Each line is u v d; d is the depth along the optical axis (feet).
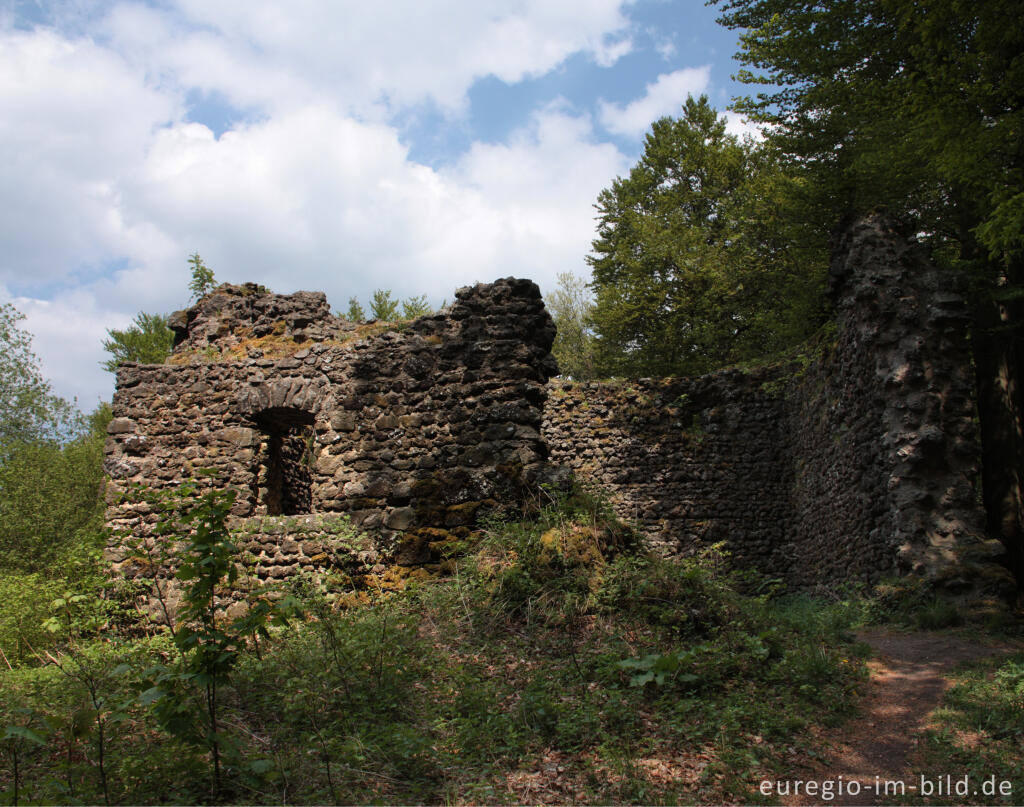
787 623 25.40
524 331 32.09
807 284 50.24
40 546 56.85
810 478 46.09
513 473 29.43
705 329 76.54
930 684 20.43
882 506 34.19
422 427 31.71
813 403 45.52
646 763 15.05
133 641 27.53
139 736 15.93
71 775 13.34
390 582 28.86
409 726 16.42
